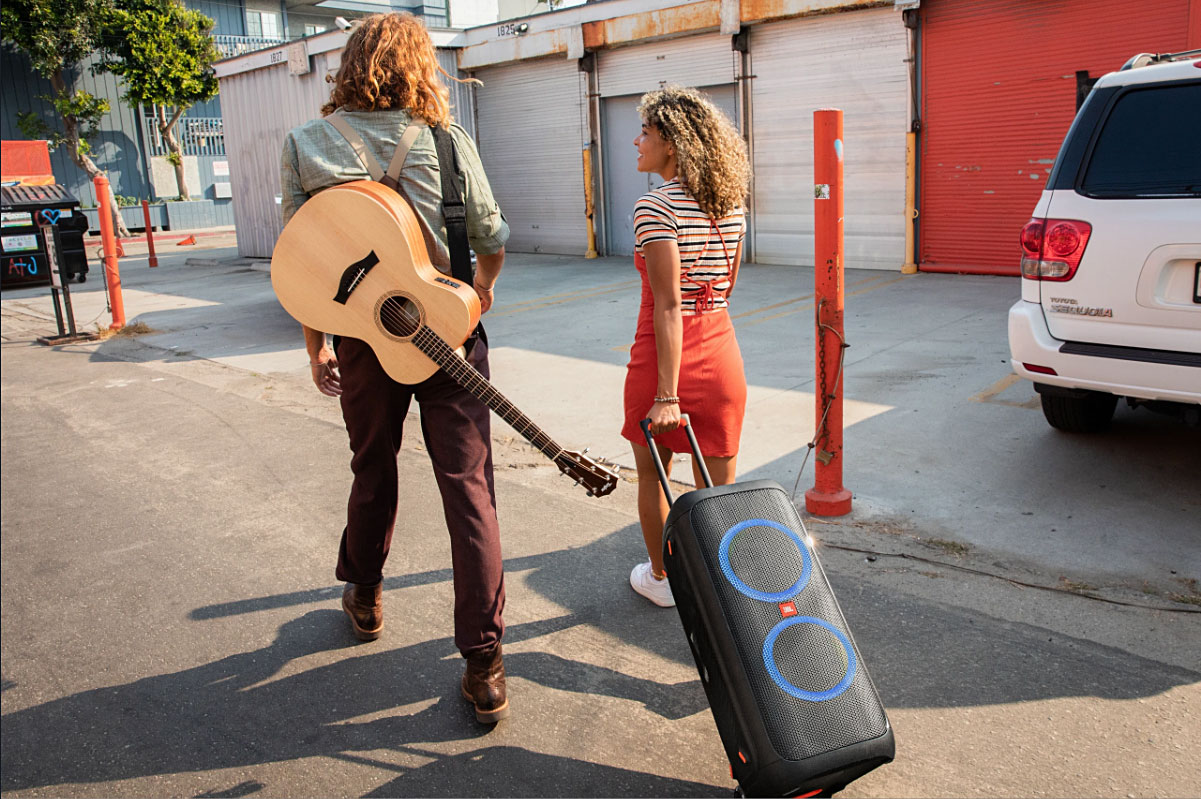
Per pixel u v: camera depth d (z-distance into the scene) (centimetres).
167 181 3041
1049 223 391
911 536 371
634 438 300
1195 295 352
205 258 1897
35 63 2617
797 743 191
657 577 328
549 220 1605
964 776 231
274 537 414
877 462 456
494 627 260
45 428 629
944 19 1051
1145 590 316
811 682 196
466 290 252
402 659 304
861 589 329
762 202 1280
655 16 1321
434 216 257
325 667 302
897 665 280
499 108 1630
